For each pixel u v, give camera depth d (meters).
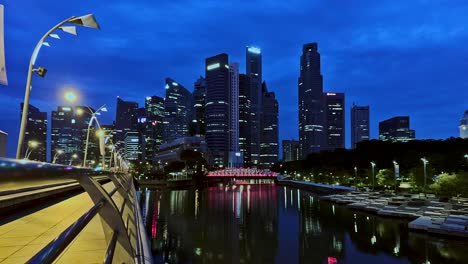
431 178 91.00
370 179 130.12
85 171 3.55
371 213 79.12
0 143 17.75
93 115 53.88
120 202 15.30
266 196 149.38
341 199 105.69
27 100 19.45
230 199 135.25
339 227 66.88
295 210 97.31
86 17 17.80
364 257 45.53
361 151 133.62
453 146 100.94
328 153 179.25
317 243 56.00
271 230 69.50
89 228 10.26
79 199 21.64
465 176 75.31
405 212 69.44
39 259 1.94
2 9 8.11
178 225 74.88
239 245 56.25
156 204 115.62
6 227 10.84
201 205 112.75
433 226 51.62
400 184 119.50
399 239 51.22
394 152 118.06
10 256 7.11
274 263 46.12
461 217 55.91
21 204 15.98
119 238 4.56
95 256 7.00
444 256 40.78
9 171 1.36
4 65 8.23
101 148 61.28
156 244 56.88
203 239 60.81
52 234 9.62
